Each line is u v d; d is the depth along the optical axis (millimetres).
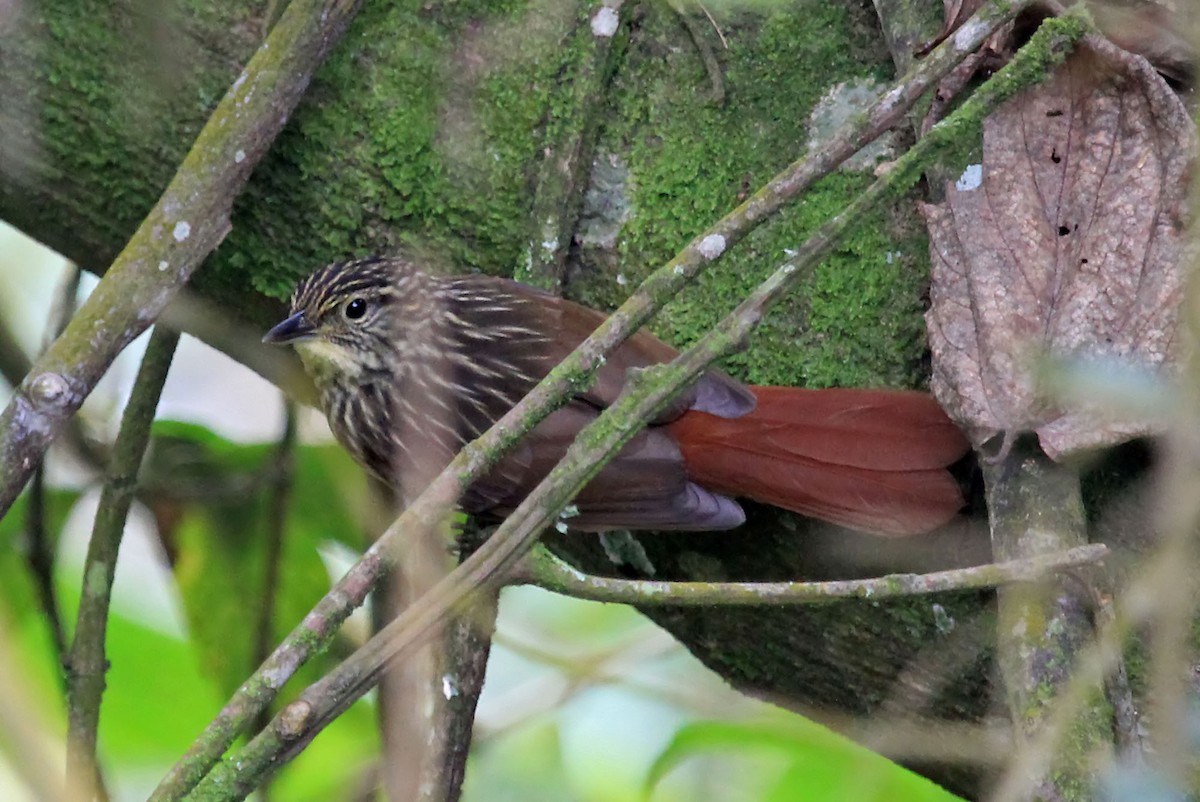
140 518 7398
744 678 6266
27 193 6410
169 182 6246
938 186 5516
